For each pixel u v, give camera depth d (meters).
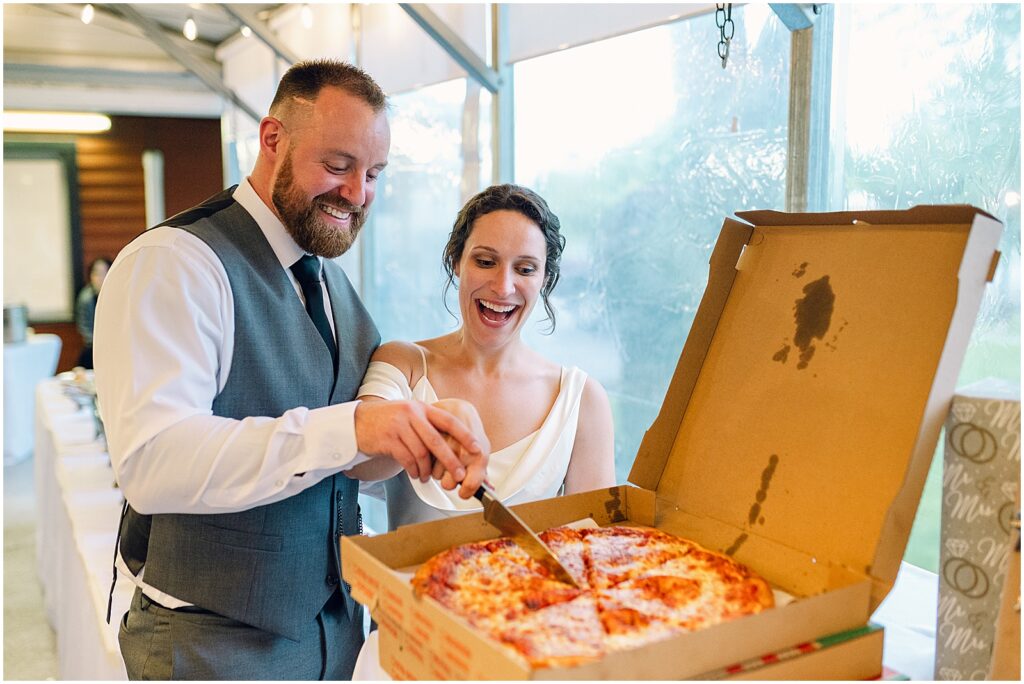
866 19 1.76
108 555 2.12
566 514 1.18
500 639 0.81
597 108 2.59
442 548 1.07
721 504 1.11
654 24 2.31
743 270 1.21
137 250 1.25
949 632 0.95
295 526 1.35
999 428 0.90
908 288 0.98
